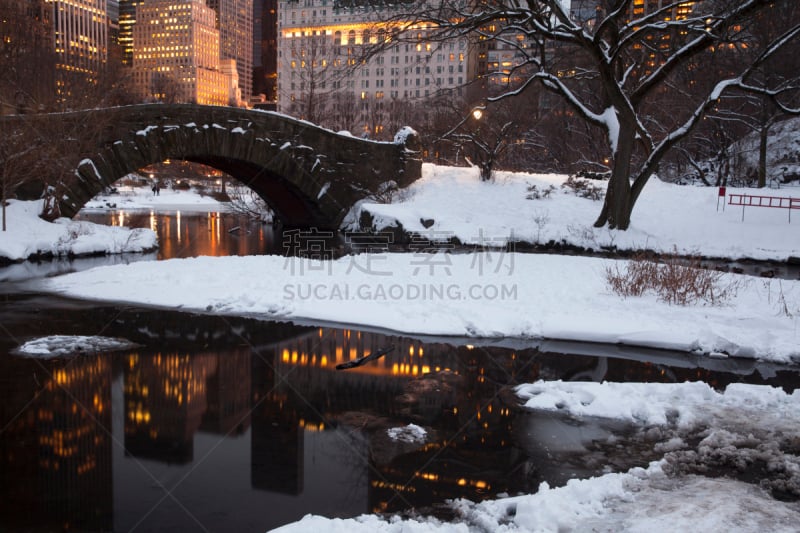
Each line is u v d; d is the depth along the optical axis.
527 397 8.05
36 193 23.16
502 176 36.47
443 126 41.06
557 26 23.25
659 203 31.61
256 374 8.95
